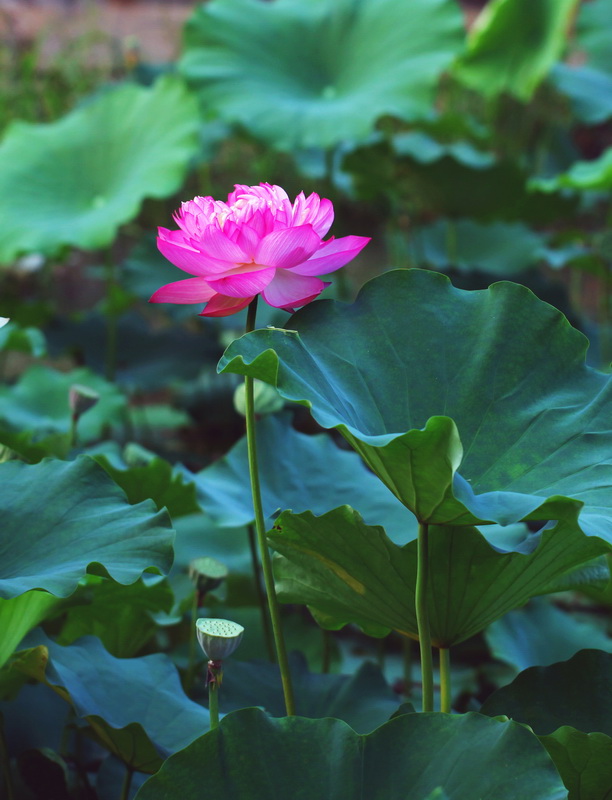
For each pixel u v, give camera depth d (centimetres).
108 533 441
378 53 675
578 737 427
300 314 440
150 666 454
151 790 421
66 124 705
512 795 418
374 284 442
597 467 430
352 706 458
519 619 491
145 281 716
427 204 752
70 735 468
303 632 498
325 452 476
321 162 842
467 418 436
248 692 459
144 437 760
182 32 695
